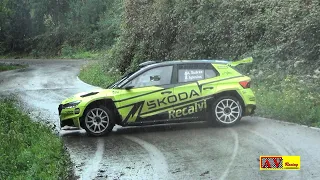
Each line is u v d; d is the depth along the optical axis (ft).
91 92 33.42
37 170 21.88
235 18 58.70
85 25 192.95
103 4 192.75
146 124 32.83
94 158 26.13
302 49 48.16
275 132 30.55
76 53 184.03
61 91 67.72
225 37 59.47
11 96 62.39
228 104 33.63
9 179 20.65
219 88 33.53
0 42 205.67
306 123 33.50
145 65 35.09
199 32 62.69
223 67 34.32
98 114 32.89
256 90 46.73
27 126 31.40
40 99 58.49
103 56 104.99
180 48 66.95
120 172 22.97
